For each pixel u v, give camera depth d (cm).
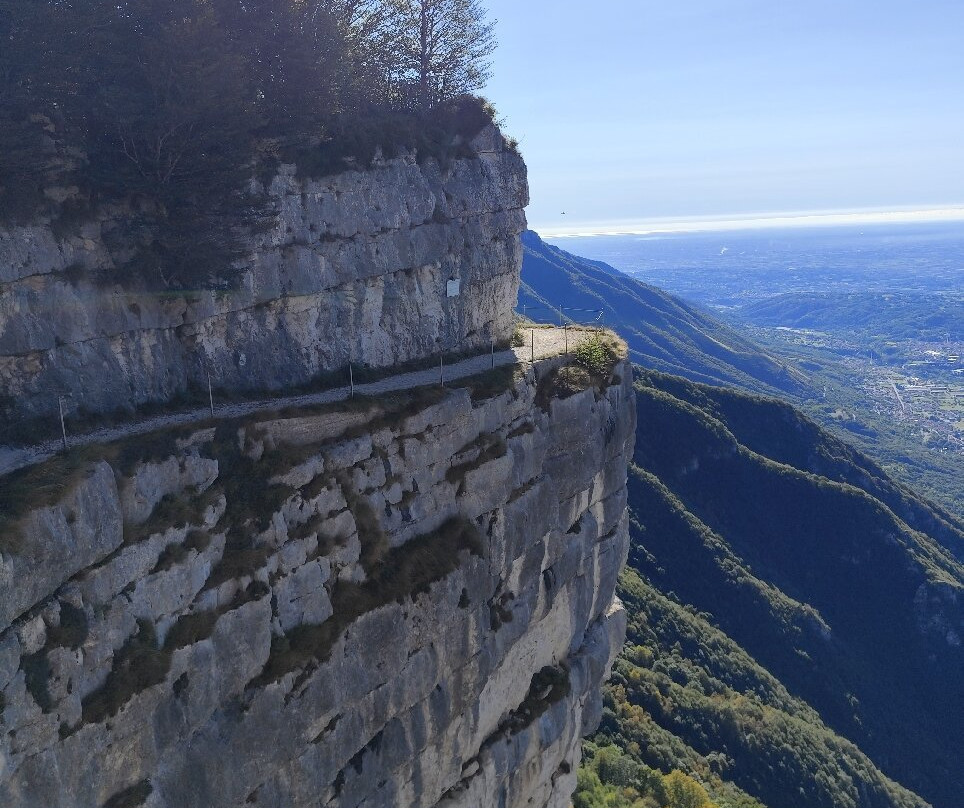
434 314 3816
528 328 4934
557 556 3756
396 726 2767
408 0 4391
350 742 2552
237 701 2228
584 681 4069
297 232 3123
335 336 3312
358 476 2705
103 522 1961
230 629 2197
